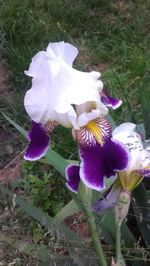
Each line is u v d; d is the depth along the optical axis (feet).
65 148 1.65
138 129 1.33
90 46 2.22
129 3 2.44
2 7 2.23
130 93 1.88
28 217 1.45
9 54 2.04
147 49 2.16
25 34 2.14
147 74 1.99
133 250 1.12
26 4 2.28
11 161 1.70
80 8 2.33
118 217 0.88
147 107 1.32
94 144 0.80
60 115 0.80
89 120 0.81
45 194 1.56
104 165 0.79
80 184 0.84
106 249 1.22
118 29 2.28
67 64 0.82
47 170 1.65
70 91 0.80
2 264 1.25
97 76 0.83
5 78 2.01
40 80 0.80
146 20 2.33
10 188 1.60
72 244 1.11
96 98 0.80
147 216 1.15
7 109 1.85
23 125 1.79
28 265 1.24
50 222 1.09
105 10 2.39
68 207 1.28
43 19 2.23
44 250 1.07
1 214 1.49
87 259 1.10
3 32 2.12
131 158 0.82
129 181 0.87
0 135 1.79
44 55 0.82
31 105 0.81
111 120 1.26
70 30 2.27
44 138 0.84
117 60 2.13
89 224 0.87
